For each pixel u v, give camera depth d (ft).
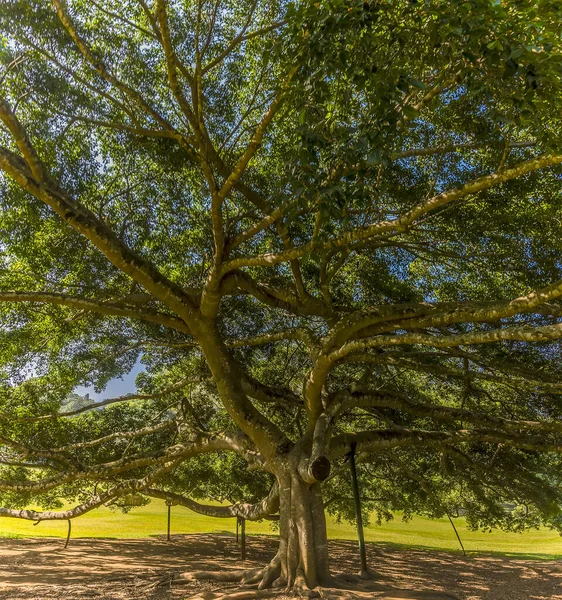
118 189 38.68
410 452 54.54
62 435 51.24
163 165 37.96
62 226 36.50
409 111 20.57
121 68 35.40
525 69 19.07
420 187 36.01
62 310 42.98
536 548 93.20
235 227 40.52
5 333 43.34
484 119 29.63
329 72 21.26
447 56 20.62
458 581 42.37
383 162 20.38
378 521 79.61
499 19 18.57
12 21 30.99
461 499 65.92
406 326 32.89
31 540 74.90
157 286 32.14
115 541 74.49
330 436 35.76
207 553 61.93
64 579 39.17
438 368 39.09
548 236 35.22
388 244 38.22
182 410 47.83
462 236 36.91
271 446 35.68
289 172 23.95
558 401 43.96
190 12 35.60
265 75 36.17
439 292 43.62
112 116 36.17
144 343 46.39
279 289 38.42
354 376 51.31
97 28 34.06
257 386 40.78
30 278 39.34
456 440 40.57
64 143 34.99
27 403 49.29
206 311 34.37
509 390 47.34
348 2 20.10
